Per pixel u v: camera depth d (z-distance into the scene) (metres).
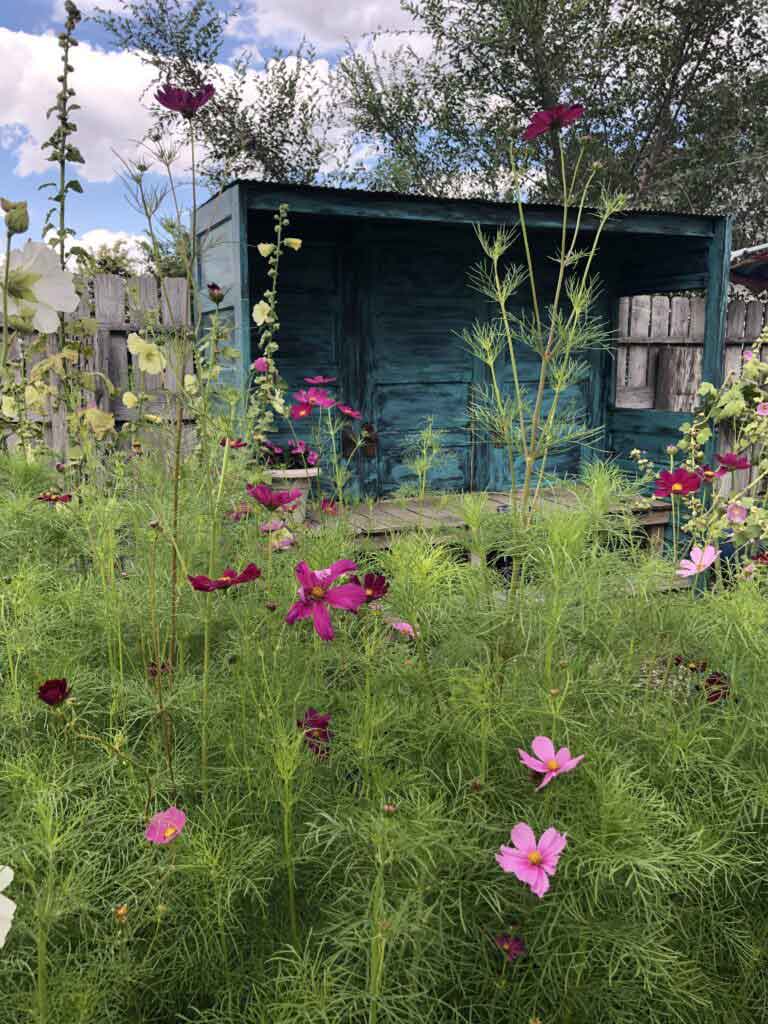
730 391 5.28
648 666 2.04
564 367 2.10
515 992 1.50
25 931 1.28
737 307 7.59
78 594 2.20
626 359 7.23
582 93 14.82
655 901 1.50
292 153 15.49
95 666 2.18
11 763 1.55
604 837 1.46
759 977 1.71
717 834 1.65
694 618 2.04
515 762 1.71
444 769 1.76
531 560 1.94
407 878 1.40
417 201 5.11
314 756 1.70
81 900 1.31
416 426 6.34
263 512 2.56
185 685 1.88
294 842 1.64
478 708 1.66
